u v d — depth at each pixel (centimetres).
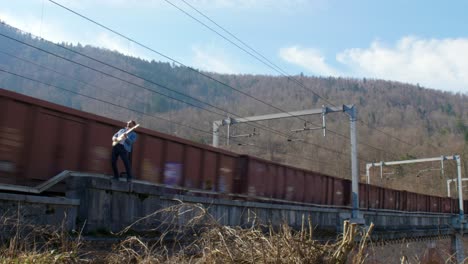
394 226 3112
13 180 1032
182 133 4950
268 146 5528
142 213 1084
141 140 1415
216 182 1753
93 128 1251
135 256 727
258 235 648
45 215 855
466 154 7712
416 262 956
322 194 2467
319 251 629
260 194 1947
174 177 1538
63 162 1160
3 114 1023
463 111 13162
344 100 11938
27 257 657
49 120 1133
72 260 702
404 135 9181
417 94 14425
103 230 982
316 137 6544
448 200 4575
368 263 839
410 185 7250
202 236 709
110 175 1291
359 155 7500
